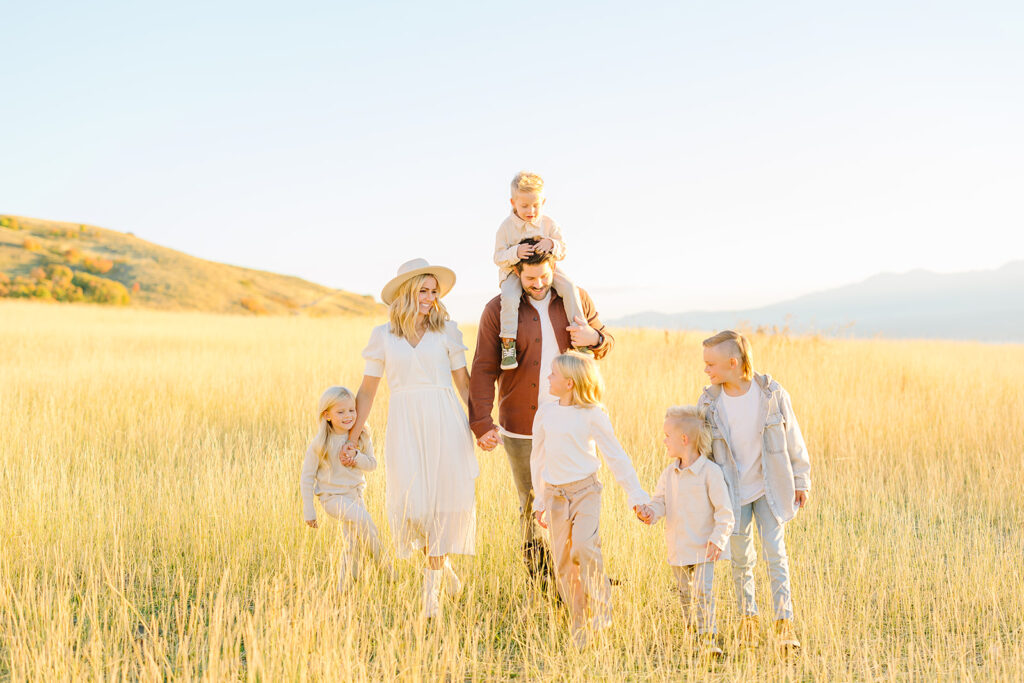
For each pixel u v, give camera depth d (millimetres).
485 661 3398
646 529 4742
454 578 4094
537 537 4180
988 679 3098
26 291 85438
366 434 4551
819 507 5895
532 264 4008
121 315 36531
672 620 3799
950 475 6547
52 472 5574
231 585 3939
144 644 3326
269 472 5898
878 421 7992
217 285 107562
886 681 3111
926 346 16562
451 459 4004
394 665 3094
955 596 3893
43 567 4074
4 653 3301
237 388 10242
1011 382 9969
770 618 3623
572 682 3086
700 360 12195
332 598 3791
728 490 3600
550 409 3740
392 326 4125
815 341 13672
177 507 5078
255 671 3012
